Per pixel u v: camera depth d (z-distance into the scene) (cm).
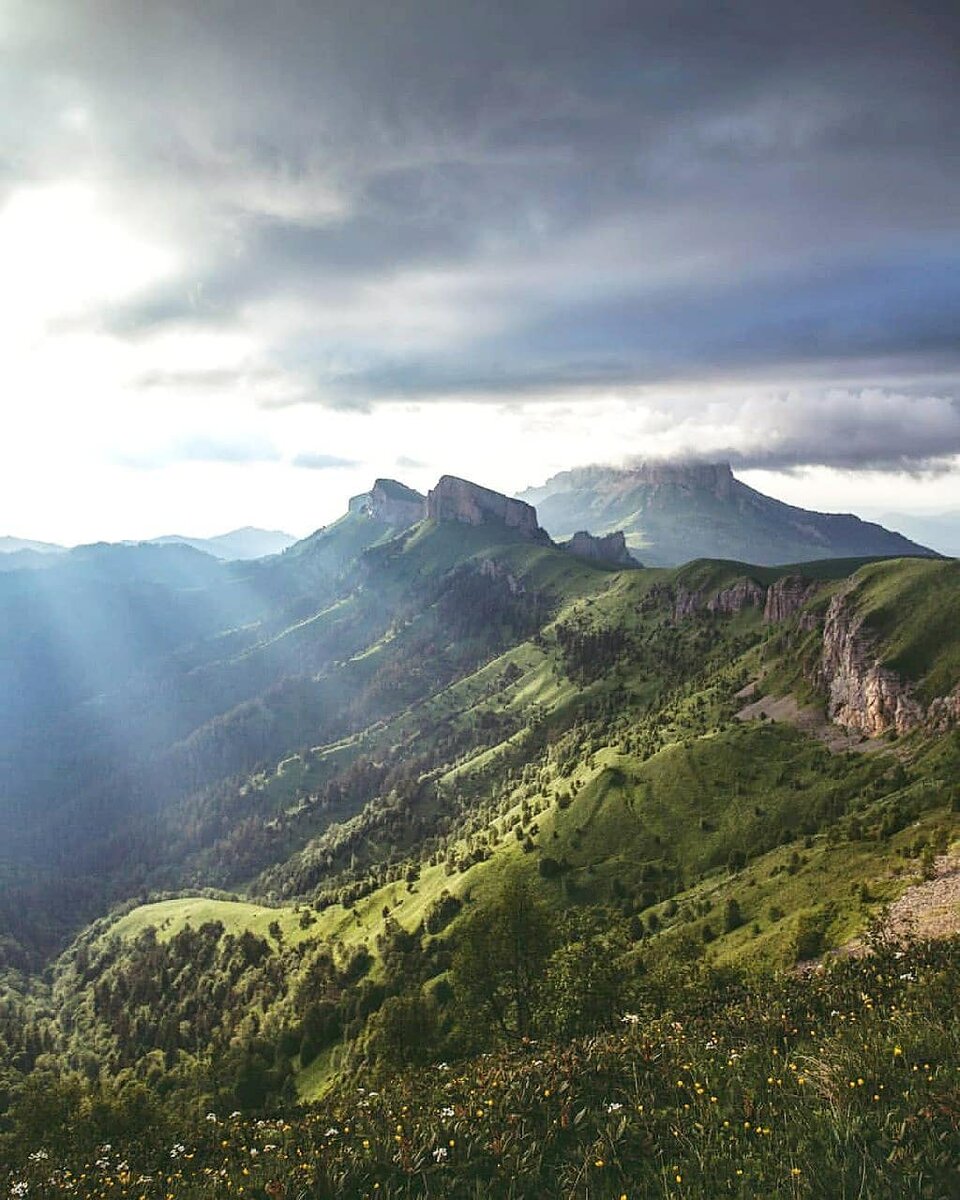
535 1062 2069
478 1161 1555
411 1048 7862
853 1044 1706
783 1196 1198
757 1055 1834
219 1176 1952
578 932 6078
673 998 4941
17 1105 6769
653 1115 1582
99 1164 2452
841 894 10106
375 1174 1605
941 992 2092
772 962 8281
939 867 8456
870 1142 1286
